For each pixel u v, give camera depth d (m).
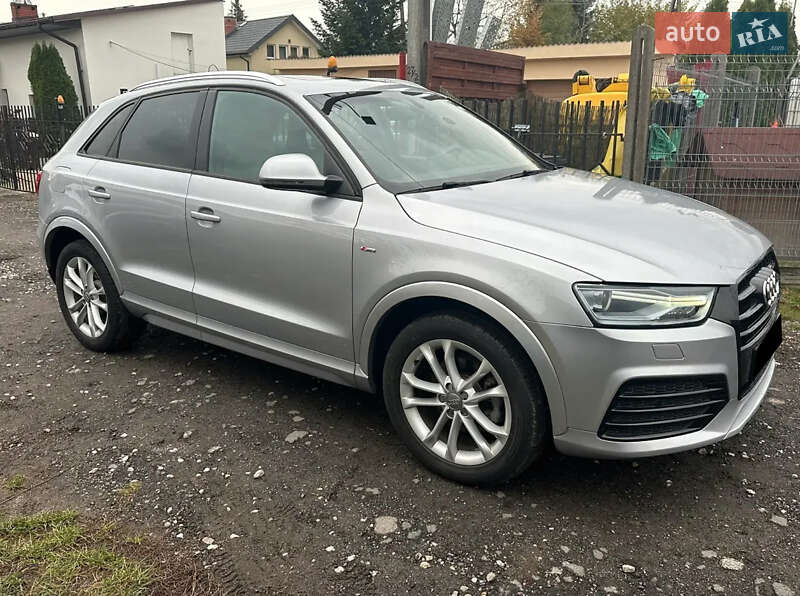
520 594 2.41
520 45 44.91
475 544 2.67
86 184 4.38
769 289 2.94
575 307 2.55
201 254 3.78
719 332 2.60
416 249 2.90
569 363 2.59
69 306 4.77
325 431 3.57
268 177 3.16
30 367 4.50
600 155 7.38
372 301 3.06
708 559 2.57
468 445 3.09
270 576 2.51
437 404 3.04
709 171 6.48
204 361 4.55
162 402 3.94
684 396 2.62
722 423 2.73
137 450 3.41
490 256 2.72
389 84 4.10
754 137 6.35
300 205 3.32
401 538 2.71
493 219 2.86
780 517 2.82
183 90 4.06
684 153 6.52
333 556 2.61
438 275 2.82
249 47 42.16
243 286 3.63
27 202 11.94
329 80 3.89
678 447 2.65
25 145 13.16
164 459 3.32
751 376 2.80
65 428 3.65
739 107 6.51
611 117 7.37
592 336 2.54
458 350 2.94
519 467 2.85
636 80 6.35
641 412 2.61
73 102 22.31
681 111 6.51
